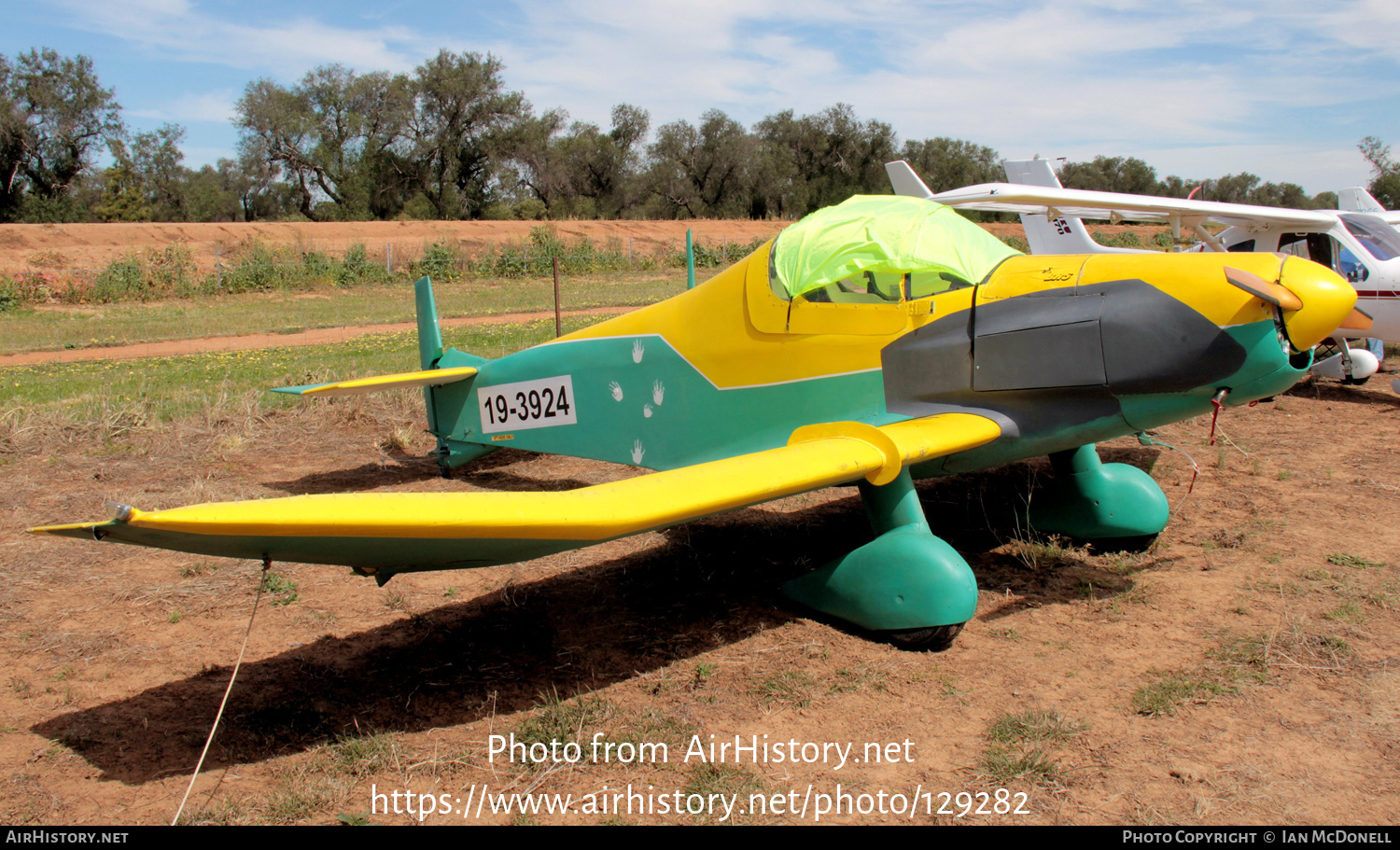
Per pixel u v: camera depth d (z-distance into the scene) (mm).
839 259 4008
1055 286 3811
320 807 2600
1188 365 3551
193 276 24641
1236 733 2883
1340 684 3180
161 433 7355
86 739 2973
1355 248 8758
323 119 55688
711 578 4449
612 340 5008
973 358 3912
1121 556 4570
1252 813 2477
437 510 2570
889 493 3783
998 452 3914
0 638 3754
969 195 8234
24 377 10445
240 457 6902
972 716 3057
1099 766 2729
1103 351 3664
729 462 3428
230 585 4348
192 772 2783
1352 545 4594
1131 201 8047
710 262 33375
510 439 5688
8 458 6613
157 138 58469
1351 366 8820
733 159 60562
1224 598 3986
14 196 49969
